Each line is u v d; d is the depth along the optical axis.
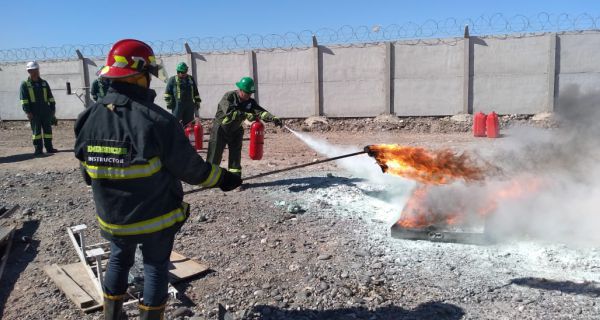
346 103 17.50
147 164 2.82
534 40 15.70
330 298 3.96
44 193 7.82
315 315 3.72
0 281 4.47
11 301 4.12
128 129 2.81
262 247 5.13
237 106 7.43
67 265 4.68
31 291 4.27
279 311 3.78
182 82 11.84
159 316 3.19
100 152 2.88
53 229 5.90
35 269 4.73
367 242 5.18
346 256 4.82
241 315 3.72
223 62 18.36
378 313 3.71
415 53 16.69
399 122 16.67
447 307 3.74
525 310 3.69
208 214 6.30
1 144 14.87
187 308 3.83
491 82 16.25
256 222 5.96
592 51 15.32
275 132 16.53
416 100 16.91
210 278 4.41
